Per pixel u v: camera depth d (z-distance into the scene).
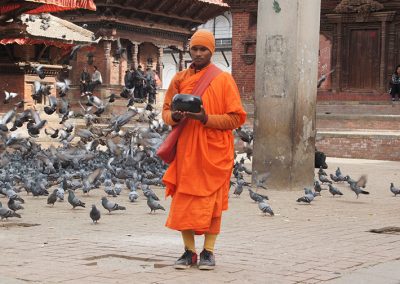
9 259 7.96
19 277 7.02
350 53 44.69
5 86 29.73
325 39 45.16
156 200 12.70
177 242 9.21
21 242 9.09
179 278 7.14
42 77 19.66
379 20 43.59
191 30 49.16
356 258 8.38
